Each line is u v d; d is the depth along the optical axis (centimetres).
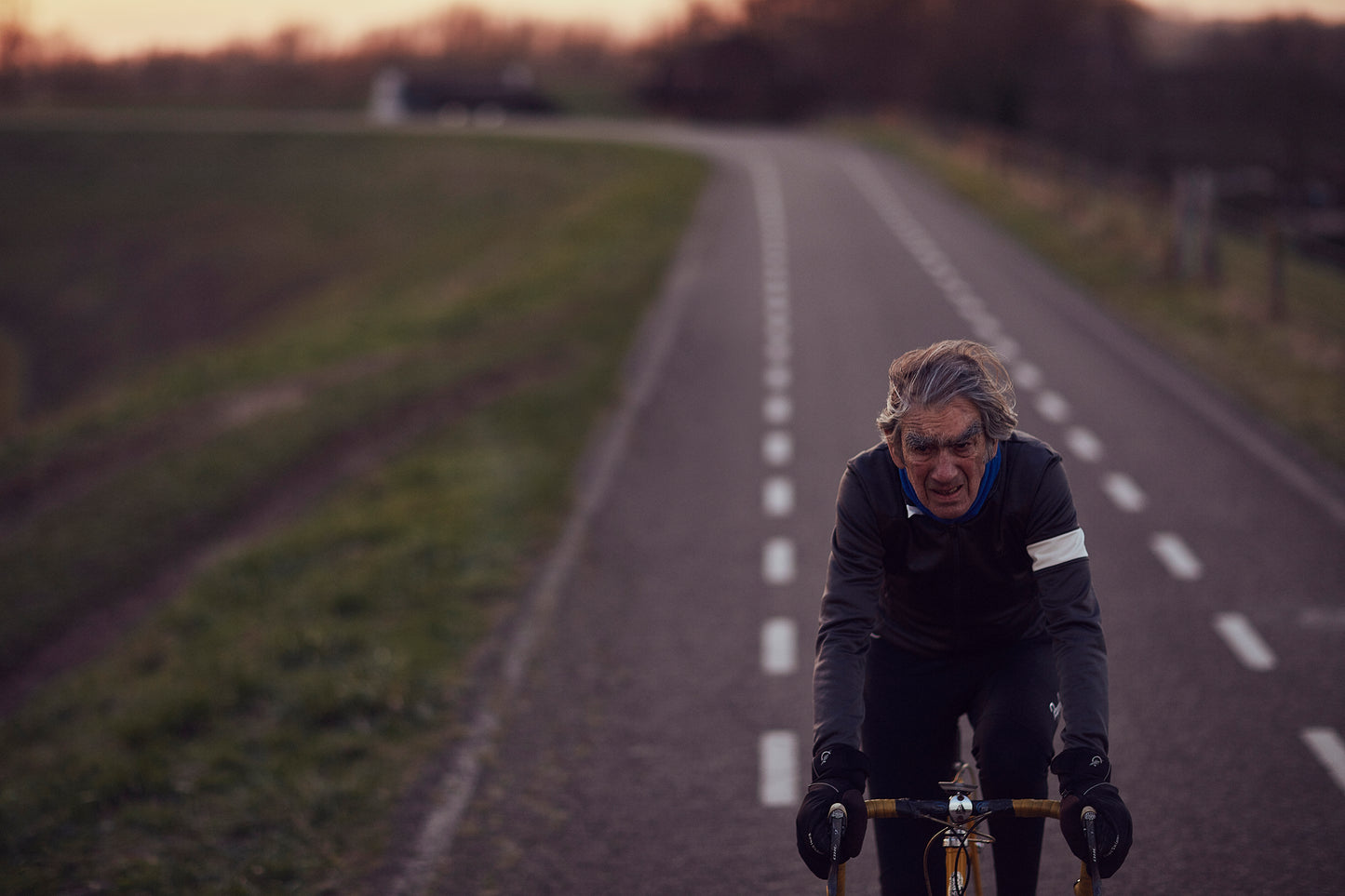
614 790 477
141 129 6769
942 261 2142
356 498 1003
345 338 1900
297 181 5656
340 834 449
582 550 795
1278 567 710
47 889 421
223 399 1555
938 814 241
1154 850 416
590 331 1588
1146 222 2428
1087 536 784
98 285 4719
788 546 792
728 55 7331
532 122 7488
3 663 827
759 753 506
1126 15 7275
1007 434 262
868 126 6056
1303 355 1315
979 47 7781
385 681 582
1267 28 6012
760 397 1228
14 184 5944
